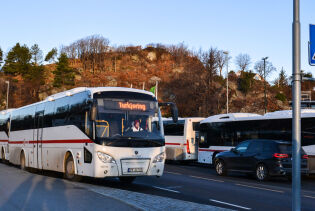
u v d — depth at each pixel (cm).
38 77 9838
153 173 1275
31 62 11456
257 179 1700
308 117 1859
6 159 2481
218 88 7331
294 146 614
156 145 1292
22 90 9569
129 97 1312
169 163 3023
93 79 11750
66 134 1477
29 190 1110
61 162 1512
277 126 2047
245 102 7438
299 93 624
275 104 7650
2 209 810
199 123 2623
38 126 1841
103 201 913
